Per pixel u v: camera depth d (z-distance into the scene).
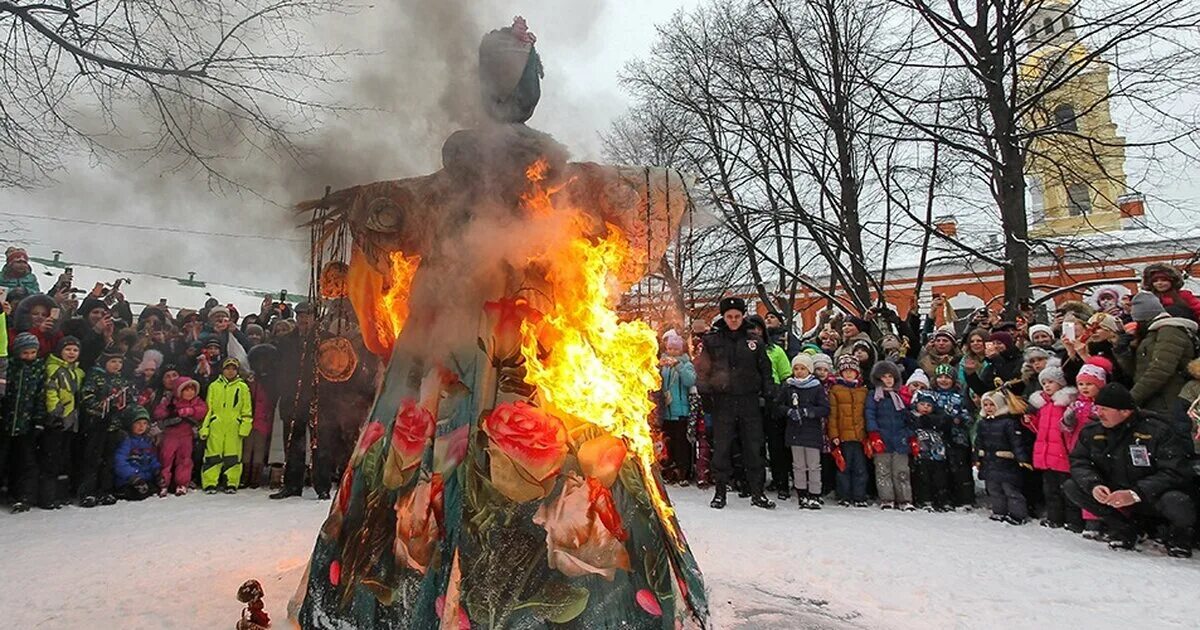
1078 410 5.36
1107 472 5.03
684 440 7.77
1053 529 5.59
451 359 2.43
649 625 2.16
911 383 6.82
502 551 2.14
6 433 5.76
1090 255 14.39
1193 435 4.74
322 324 2.96
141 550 4.10
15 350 5.84
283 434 7.11
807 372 6.68
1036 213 17.58
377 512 2.35
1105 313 6.05
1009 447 6.04
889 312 9.43
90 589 3.24
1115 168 15.80
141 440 6.54
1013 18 12.15
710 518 5.63
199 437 7.22
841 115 14.66
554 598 2.09
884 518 5.96
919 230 16.14
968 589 3.64
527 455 2.25
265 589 3.13
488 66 2.48
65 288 7.47
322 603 2.35
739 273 15.96
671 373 7.66
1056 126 12.70
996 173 12.91
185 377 7.05
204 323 7.88
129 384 6.59
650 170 2.63
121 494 6.34
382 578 2.22
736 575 3.66
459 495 2.22
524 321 2.45
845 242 14.87
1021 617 3.22
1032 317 9.30
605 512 2.26
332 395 6.12
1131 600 3.54
